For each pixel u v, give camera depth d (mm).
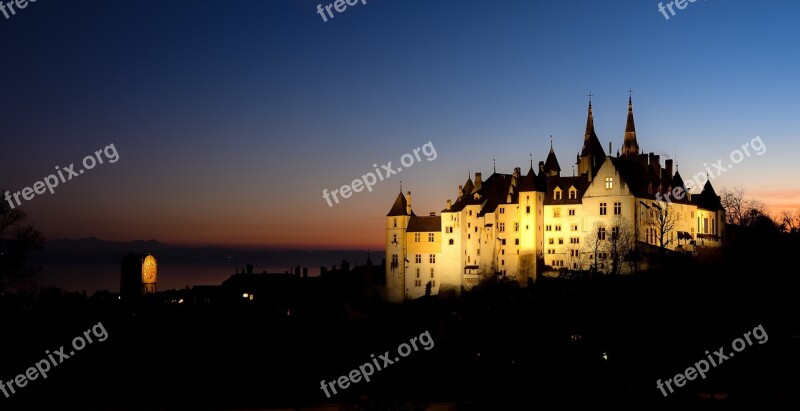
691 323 88875
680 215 152125
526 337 77438
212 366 58656
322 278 181875
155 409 50969
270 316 82938
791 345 76750
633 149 174125
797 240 128875
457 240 166125
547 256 152125
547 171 171875
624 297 106875
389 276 174750
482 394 57719
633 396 60688
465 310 107500
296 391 54719
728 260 125625
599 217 145625
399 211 175625
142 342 64250
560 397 59250
